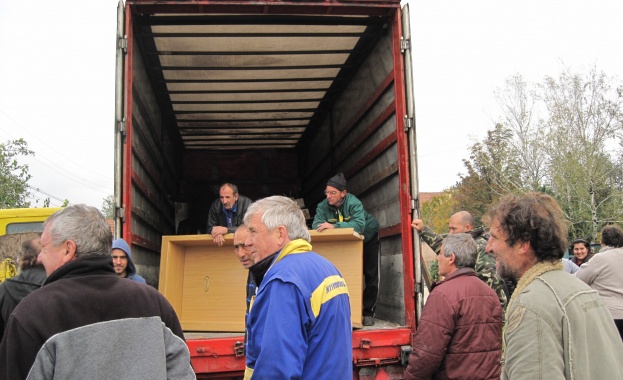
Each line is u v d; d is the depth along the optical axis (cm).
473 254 349
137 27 539
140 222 544
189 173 991
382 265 567
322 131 849
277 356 222
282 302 231
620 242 520
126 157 445
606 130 2680
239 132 916
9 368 180
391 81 514
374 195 590
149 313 204
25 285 332
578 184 2509
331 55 639
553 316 188
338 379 235
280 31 570
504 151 2942
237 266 492
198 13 487
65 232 203
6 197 1720
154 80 685
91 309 193
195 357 412
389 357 435
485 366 327
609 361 187
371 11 498
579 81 2731
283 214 260
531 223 202
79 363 183
